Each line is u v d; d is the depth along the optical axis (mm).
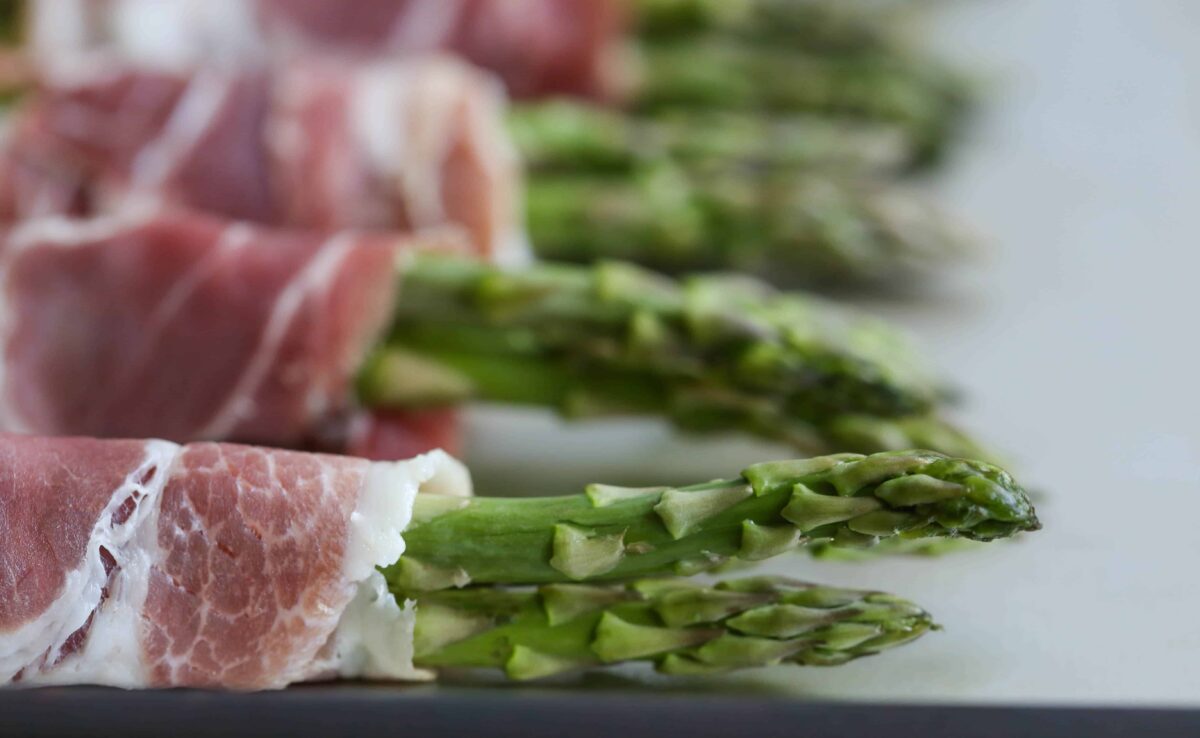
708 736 381
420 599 377
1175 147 590
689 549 368
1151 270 516
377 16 505
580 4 524
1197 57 653
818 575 393
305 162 451
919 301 504
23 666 371
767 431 434
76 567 368
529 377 441
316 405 423
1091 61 652
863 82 572
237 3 497
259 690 375
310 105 455
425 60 506
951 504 359
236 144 453
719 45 589
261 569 369
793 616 371
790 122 554
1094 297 506
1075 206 550
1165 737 388
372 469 375
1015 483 363
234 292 422
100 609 369
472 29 514
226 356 421
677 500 366
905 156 568
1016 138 598
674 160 509
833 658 375
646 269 503
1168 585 416
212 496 371
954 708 386
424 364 438
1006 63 650
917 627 372
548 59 524
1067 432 463
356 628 375
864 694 387
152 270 422
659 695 382
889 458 364
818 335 418
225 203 452
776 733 382
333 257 427
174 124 454
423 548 372
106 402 421
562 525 369
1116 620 406
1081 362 484
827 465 365
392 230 456
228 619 370
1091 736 387
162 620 370
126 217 428
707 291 428
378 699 378
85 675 373
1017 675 393
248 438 424
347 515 370
